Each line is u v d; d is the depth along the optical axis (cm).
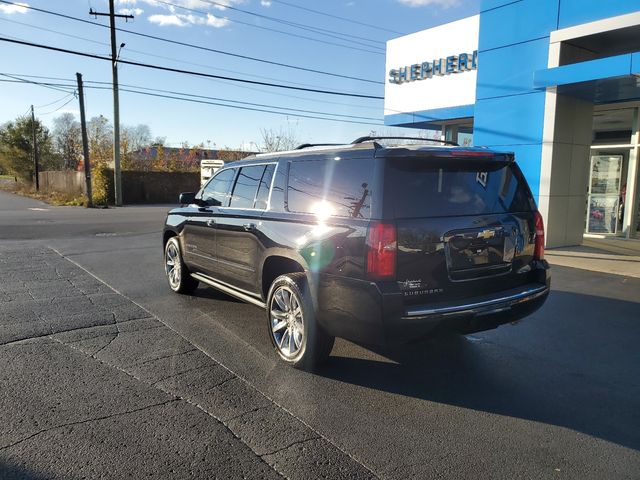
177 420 350
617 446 324
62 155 7012
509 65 1181
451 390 407
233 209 564
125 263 966
